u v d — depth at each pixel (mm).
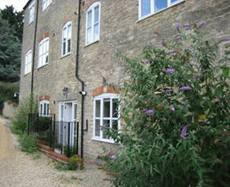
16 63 35250
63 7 12461
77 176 6488
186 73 3229
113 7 8523
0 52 34000
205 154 2904
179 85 3227
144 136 3262
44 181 5969
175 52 3436
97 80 8938
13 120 16531
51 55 13453
